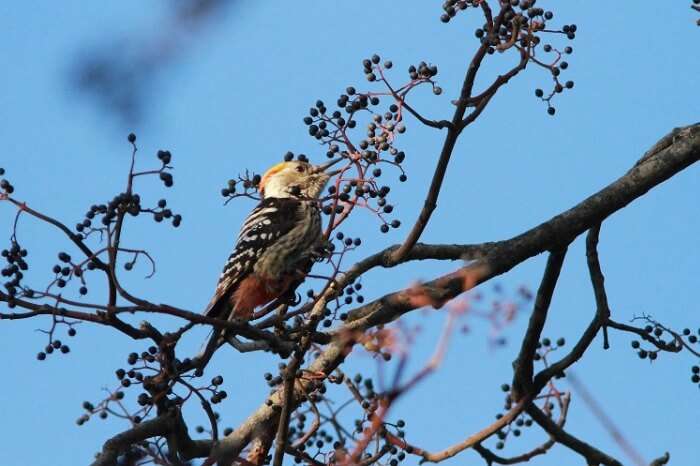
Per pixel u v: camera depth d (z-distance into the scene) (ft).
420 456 43.09
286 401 36.22
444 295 41.78
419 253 43.32
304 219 46.01
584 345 47.55
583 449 48.80
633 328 47.09
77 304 31.83
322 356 40.27
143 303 32.09
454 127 35.53
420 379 17.92
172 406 35.09
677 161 45.55
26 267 31.73
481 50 34.30
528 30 35.63
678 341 46.55
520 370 47.98
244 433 41.37
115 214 31.50
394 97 35.14
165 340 33.09
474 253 43.62
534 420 48.75
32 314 32.27
